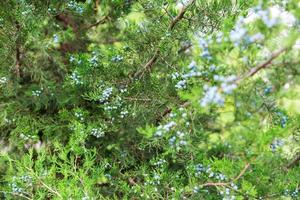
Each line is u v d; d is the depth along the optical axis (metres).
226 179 3.13
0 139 5.44
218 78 2.42
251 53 2.41
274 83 2.51
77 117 4.75
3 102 5.39
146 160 4.97
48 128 4.95
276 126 2.79
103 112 4.80
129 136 4.77
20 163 3.83
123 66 4.36
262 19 2.22
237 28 2.46
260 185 3.45
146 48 4.38
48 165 4.96
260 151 2.72
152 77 4.22
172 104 3.98
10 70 5.00
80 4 4.91
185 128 3.01
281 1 2.32
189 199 3.58
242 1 3.53
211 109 2.79
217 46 2.47
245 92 2.59
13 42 4.68
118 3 4.84
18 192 3.99
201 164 3.62
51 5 4.82
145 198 3.86
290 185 3.43
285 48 2.30
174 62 4.23
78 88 4.79
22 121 5.05
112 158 4.94
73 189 3.45
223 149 3.56
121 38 5.31
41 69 5.43
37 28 4.59
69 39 5.64
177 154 4.07
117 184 4.43
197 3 3.96
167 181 3.91
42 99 5.13
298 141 3.86
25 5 4.47
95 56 4.27
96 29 5.79
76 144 4.06
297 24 2.27
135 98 4.24
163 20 4.19
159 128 2.90
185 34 4.03
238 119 2.71
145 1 4.21
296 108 2.83
